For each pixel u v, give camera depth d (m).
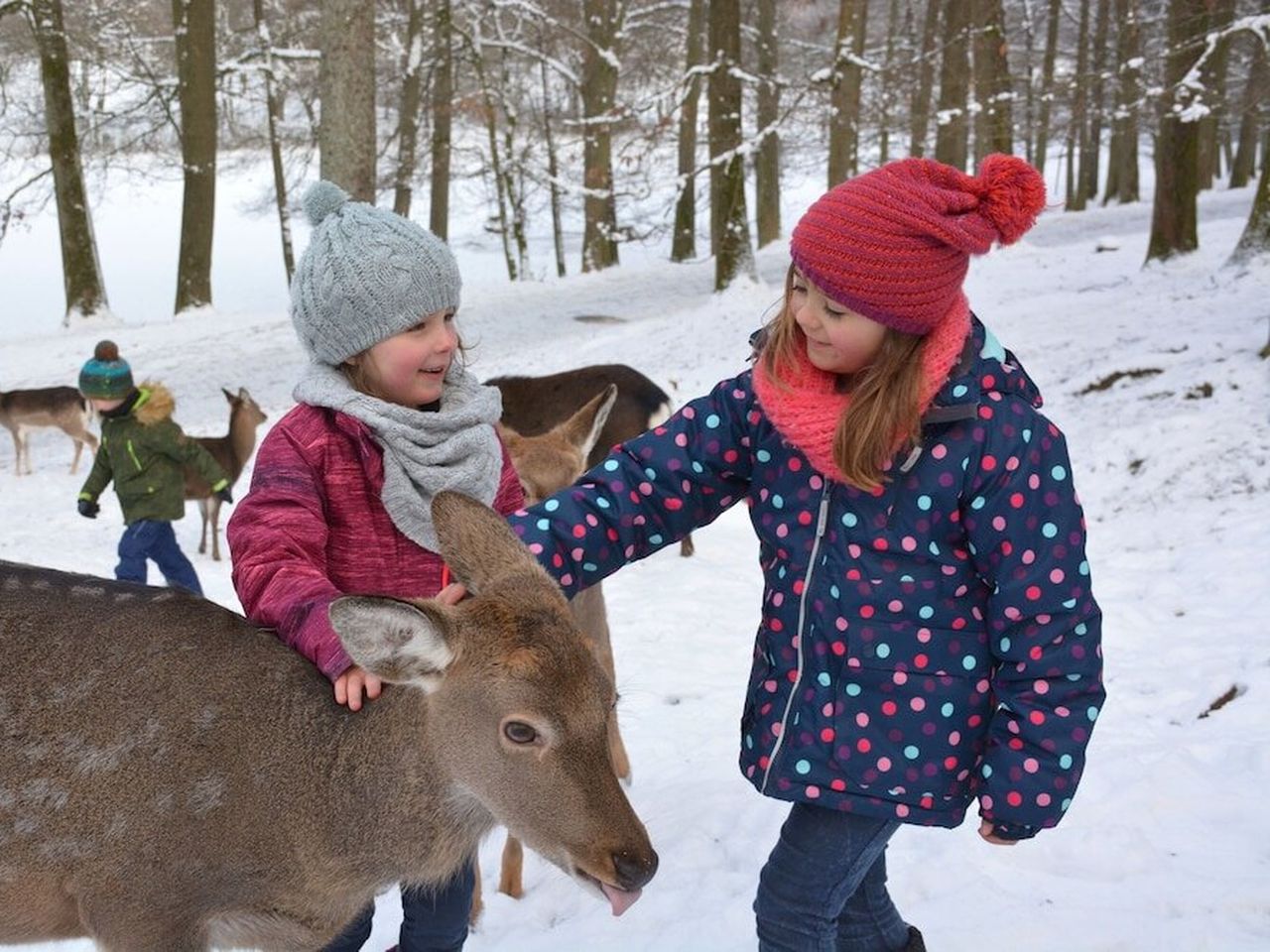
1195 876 3.91
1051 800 2.65
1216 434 8.83
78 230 25.38
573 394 8.42
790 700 2.84
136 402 7.32
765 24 29.78
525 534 2.91
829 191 2.71
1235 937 3.54
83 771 2.67
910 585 2.72
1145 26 17.61
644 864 2.40
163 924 2.71
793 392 2.75
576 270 38.41
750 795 4.85
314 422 3.02
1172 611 6.65
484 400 3.21
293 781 2.67
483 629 2.47
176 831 2.65
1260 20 13.93
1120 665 5.98
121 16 28.31
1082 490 8.99
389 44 30.58
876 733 2.75
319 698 2.73
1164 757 4.73
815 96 22.05
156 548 7.44
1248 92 15.69
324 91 13.84
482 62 29.08
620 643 6.91
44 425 13.81
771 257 28.31
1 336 28.17
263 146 33.81
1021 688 2.69
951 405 2.64
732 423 2.98
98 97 29.09
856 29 27.06
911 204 2.56
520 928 4.10
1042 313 14.63
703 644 6.87
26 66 31.61
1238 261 14.55
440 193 28.36
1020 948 3.57
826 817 2.84
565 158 33.53
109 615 2.82
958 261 2.62
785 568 2.88
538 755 2.42
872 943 3.24
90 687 2.72
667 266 29.20
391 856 2.69
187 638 2.79
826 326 2.67
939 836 4.36
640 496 3.00
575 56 31.81
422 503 3.02
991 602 2.71
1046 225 29.72
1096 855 4.11
